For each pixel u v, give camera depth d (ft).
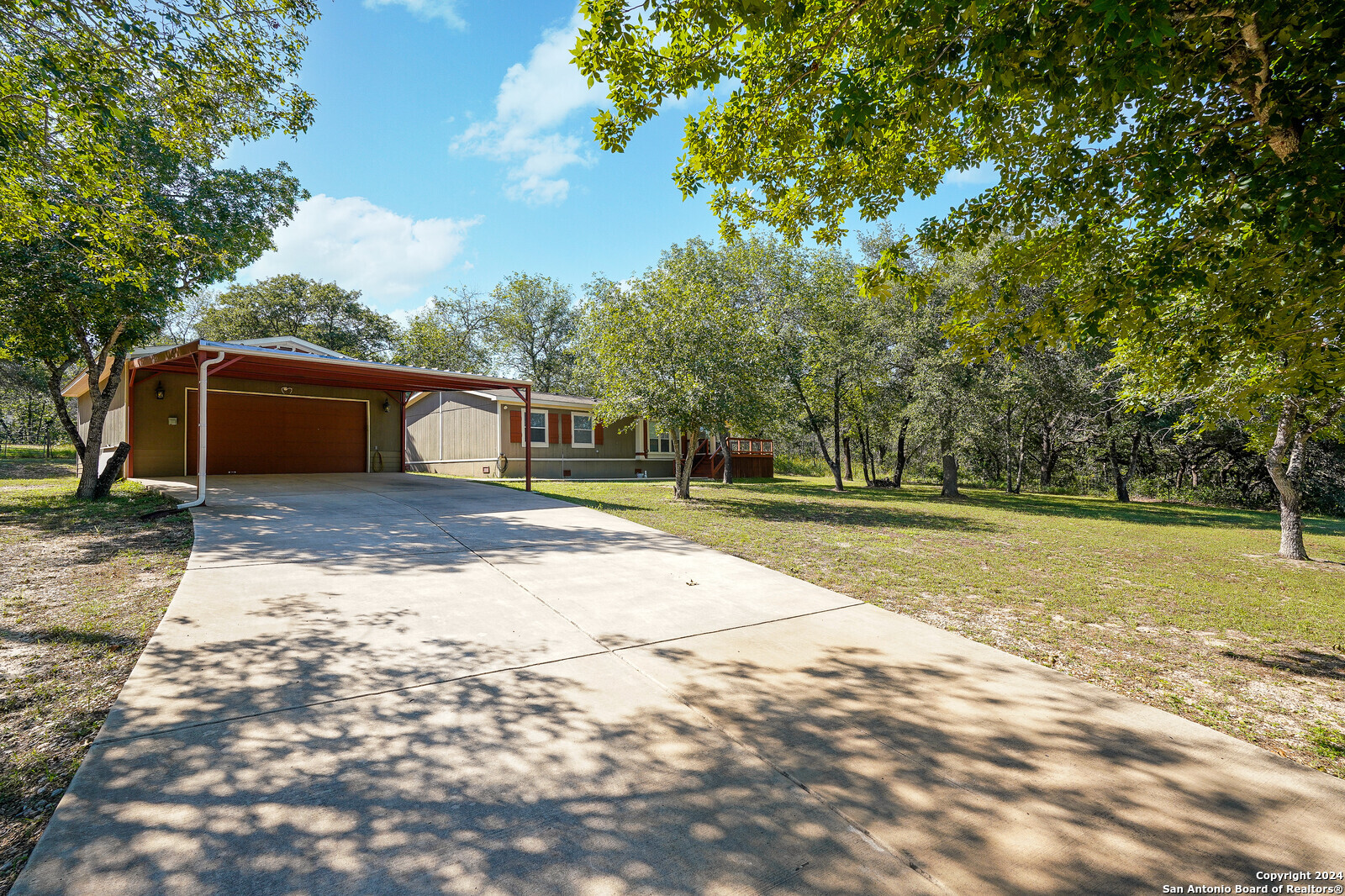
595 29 13.50
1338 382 13.33
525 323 128.47
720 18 12.06
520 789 8.57
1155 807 8.66
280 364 38.17
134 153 34.47
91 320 34.24
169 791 8.11
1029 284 15.98
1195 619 19.27
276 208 45.57
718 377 44.04
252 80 25.23
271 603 16.51
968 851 7.55
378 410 60.44
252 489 40.04
